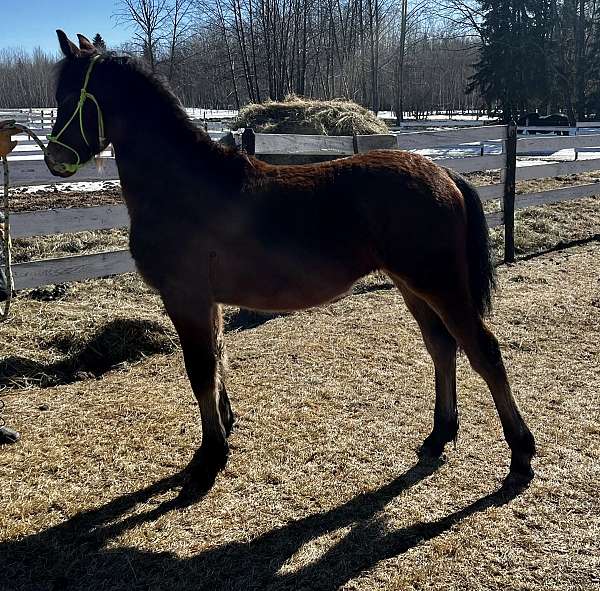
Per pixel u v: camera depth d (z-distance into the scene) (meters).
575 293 6.43
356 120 12.38
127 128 3.28
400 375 4.60
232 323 5.91
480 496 3.16
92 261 5.64
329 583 2.59
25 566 2.75
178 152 3.23
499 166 7.99
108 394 4.41
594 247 8.38
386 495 3.19
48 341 5.04
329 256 3.13
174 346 5.28
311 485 3.29
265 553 2.79
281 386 4.46
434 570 2.64
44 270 5.39
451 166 7.68
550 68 30.64
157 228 3.19
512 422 3.21
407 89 44.06
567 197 9.26
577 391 4.28
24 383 4.59
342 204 3.10
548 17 31.09
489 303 3.26
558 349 5.03
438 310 3.17
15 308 5.63
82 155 3.39
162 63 40.78
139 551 2.83
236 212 3.11
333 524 2.98
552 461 3.42
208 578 2.64
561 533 2.84
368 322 5.75
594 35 33.81
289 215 3.11
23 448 3.69
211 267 3.18
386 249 3.12
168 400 4.30
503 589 2.52
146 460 3.58
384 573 2.63
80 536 2.94
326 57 38.28
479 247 3.22
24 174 5.76
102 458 3.59
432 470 3.40
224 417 3.77
